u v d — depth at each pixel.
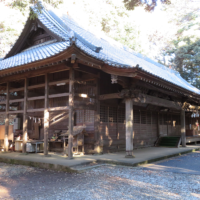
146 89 10.38
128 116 8.39
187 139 14.43
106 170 6.70
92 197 4.29
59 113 10.66
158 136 14.48
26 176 6.15
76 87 10.18
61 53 6.90
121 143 10.88
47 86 8.81
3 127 11.37
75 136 9.12
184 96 12.99
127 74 7.34
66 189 4.82
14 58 10.47
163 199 4.16
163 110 14.27
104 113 10.00
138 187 4.93
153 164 7.75
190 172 6.33
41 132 11.45
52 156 8.69
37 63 7.80
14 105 12.71
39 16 10.41
